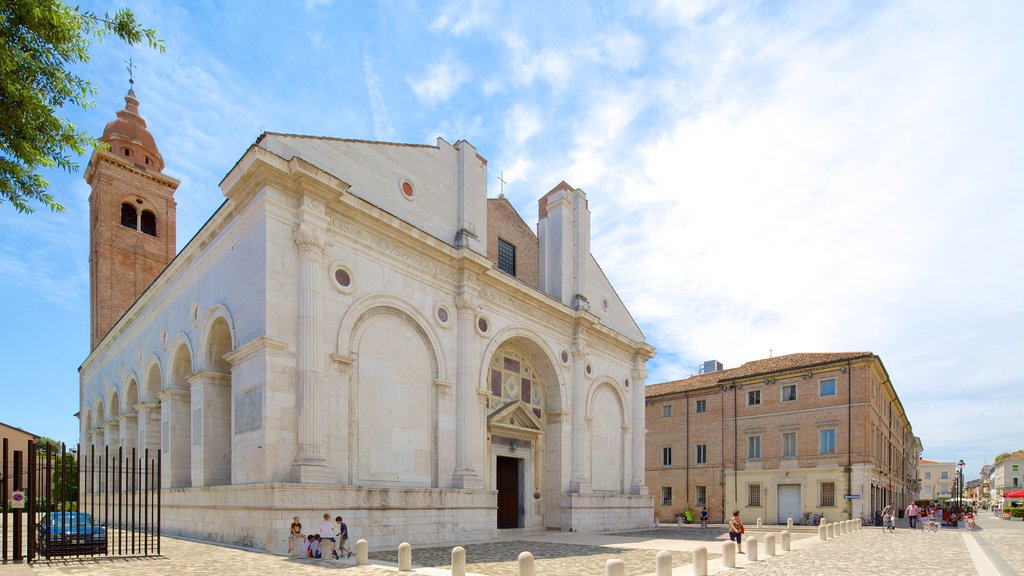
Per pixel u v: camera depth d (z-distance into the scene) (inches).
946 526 1667.1
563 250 1293.1
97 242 1680.6
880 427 1884.8
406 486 831.7
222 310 796.0
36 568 489.1
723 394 1943.9
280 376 696.4
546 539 968.3
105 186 1704.0
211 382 843.4
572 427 1229.7
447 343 941.8
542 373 1218.0
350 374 778.2
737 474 1859.0
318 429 706.8
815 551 791.7
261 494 654.5
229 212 799.7
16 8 339.0
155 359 1050.7
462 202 1032.2
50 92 374.6
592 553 744.3
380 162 904.3
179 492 860.6
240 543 679.1
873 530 1350.9
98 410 1459.2
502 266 1249.4
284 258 730.2
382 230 856.3
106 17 377.7
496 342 1047.6
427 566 571.5
